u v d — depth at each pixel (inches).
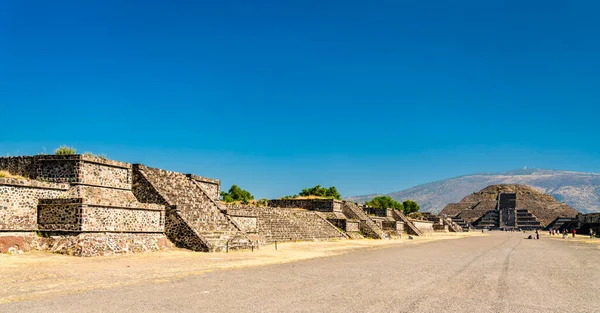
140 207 1359.5
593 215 4852.4
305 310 578.9
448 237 3732.8
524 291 772.0
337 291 732.0
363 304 623.5
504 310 603.5
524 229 6879.9
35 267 957.2
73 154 1342.3
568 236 4168.3
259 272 979.3
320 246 1955.0
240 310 573.9
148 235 1385.3
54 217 1195.3
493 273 1038.4
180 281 821.2
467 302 654.5
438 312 580.1
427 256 1539.1
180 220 1456.7
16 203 1152.2
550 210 7559.1
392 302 642.2
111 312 555.5
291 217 2380.7
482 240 3115.2
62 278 832.3
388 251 1776.6
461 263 1283.2
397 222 3479.3
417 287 792.9
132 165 1536.7
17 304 600.4
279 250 1660.9
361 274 974.4
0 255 1079.0
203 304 609.0
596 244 2637.8
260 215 2161.7
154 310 568.7
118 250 1246.3
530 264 1286.9
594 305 655.8
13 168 1374.3
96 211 1222.3
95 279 826.8
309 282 834.2
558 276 1006.4
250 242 1617.9
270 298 658.8
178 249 1428.4
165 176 1676.9
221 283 804.0
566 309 622.8
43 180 1347.2
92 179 1375.5
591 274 1062.4
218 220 1668.3
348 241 2425.0
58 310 565.0
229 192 3213.6
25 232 1168.2
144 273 921.5
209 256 1311.5
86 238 1175.0
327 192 3713.1
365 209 3828.7
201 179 1878.7
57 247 1163.9
